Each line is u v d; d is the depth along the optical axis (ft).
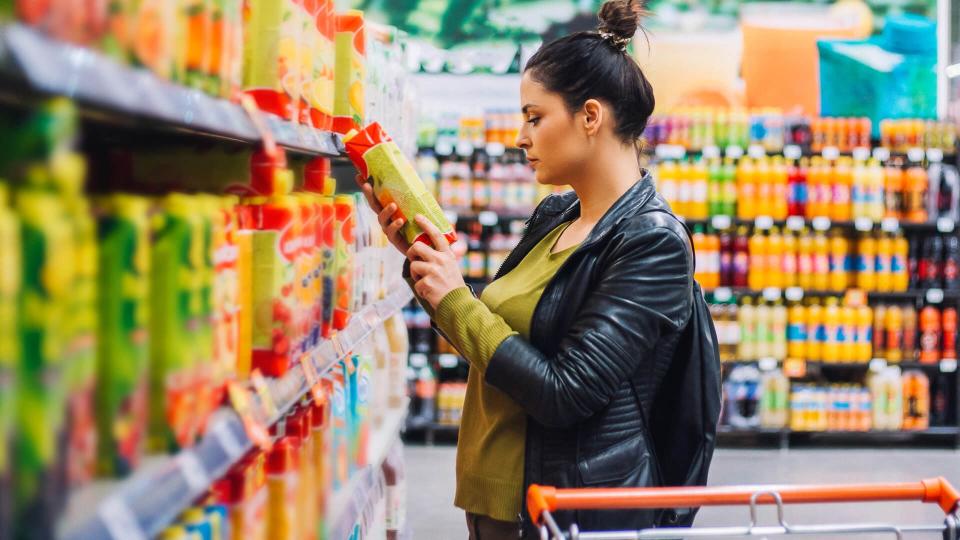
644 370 5.76
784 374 19.33
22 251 2.27
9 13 2.19
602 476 5.60
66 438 2.48
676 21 21.54
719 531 4.75
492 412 5.96
